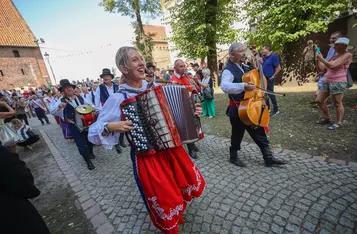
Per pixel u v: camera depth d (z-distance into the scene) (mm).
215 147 3840
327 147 3092
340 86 3436
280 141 3566
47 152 5508
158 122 1422
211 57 10852
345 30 8602
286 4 7211
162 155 1593
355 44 8406
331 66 3395
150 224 2158
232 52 2537
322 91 3719
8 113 3338
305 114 4715
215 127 5027
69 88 3732
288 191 2275
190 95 1712
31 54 25016
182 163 1667
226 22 10398
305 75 8758
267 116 2689
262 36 8641
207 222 2023
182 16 10586
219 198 2336
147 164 1527
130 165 3785
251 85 2369
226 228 1922
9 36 23609
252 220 1964
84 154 3811
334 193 2137
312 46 4418
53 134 7637
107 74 4625
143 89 1629
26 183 1133
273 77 4840
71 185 3363
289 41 7973
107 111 1544
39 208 2869
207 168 3070
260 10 8680
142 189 1596
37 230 1188
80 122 3627
